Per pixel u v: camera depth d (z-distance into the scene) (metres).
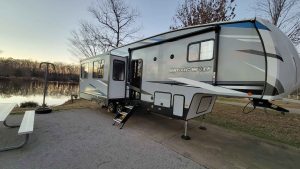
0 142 3.24
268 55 2.70
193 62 3.79
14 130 3.90
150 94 4.94
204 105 4.33
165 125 5.16
